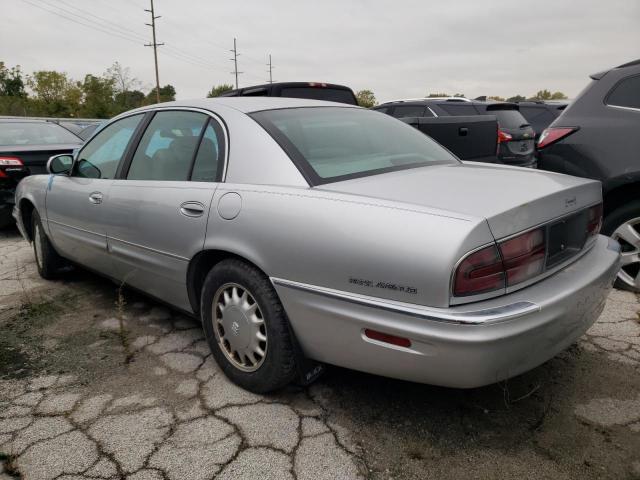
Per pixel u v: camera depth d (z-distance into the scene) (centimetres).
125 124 339
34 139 689
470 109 811
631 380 252
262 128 249
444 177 233
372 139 279
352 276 195
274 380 234
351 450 206
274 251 217
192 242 255
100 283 424
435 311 177
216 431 220
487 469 193
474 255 175
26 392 254
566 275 207
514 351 180
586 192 230
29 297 391
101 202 324
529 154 799
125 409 238
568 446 205
